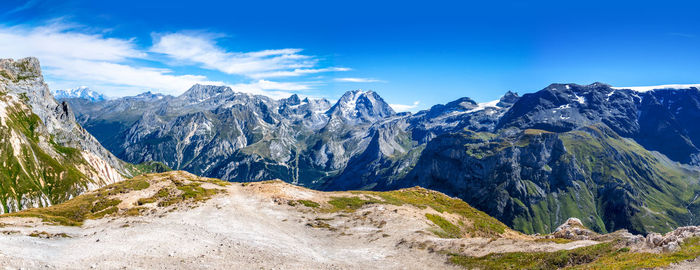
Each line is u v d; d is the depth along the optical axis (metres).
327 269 46.72
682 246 36.38
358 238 65.81
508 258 46.38
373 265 49.94
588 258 41.50
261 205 90.62
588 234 65.69
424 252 54.78
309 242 63.00
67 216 78.31
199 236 55.91
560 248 46.22
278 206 91.00
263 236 62.47
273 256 50.12
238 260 46.09
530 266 42.91
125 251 44.62
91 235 54.06
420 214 87.50
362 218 81.06
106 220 74.56
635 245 41.12
